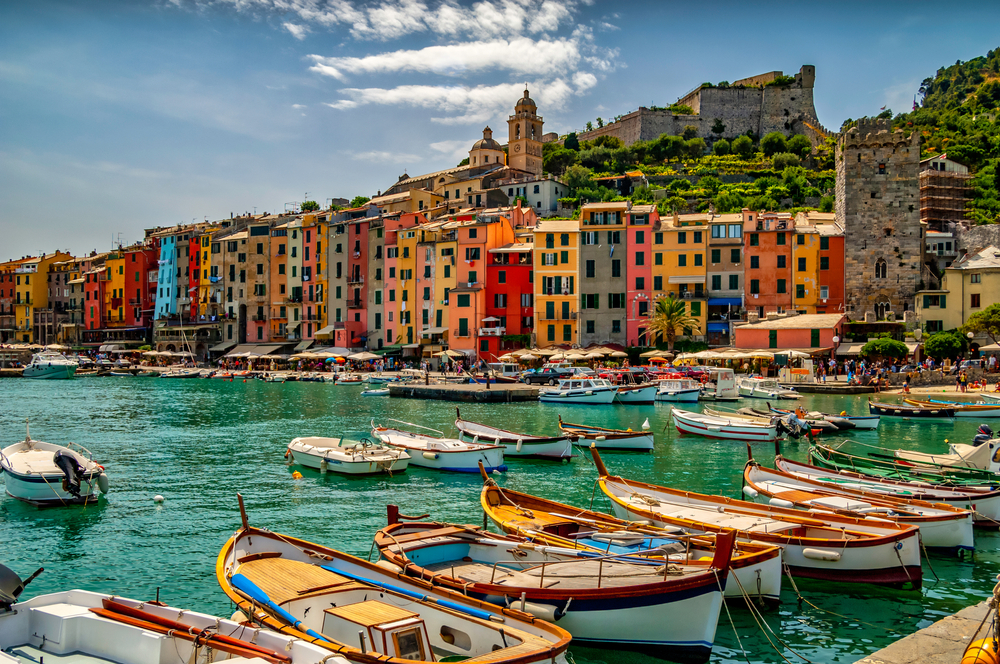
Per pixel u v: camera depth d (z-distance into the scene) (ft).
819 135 568.82
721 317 289.94
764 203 428.56
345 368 336.49
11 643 41.34
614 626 48.78
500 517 67.00
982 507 78.28
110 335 476.54
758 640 52.47
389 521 63.82
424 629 42.47
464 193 472.44
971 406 173.58
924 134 509.76
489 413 190.49
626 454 130.52
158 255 479.41
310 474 111.34
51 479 90.53
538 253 308.19
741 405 200.13
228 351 407.23
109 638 40.75
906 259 284.61
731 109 594.24
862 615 56.54
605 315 301.63
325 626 44.06
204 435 152.56
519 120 535.60
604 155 567.59
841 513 68.39
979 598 59.67
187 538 77.77
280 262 402.11
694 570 49.60
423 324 339.57
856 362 252.21
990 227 322.14
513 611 44.04
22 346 475.31
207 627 41.01
